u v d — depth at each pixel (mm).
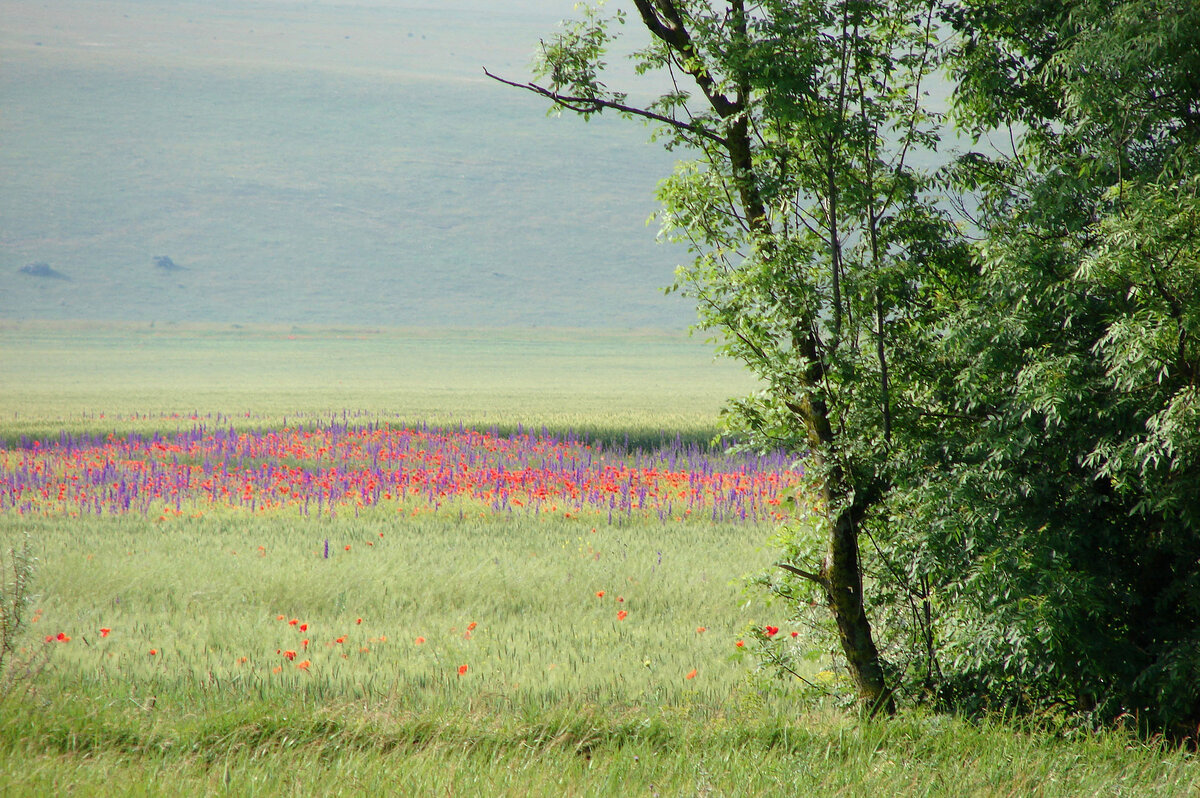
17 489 78062
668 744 29234
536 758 27297
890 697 31844
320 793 24094
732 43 29859
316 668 36594
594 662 38688
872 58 31688
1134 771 26375
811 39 29734
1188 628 29750
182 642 40031
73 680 33688
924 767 26906
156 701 30734
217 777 24891
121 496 74188
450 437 117562
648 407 187375
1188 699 28047
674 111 33031
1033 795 25641
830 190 30750
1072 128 30938
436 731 29312
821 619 35219
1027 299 29078
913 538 30766
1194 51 26672
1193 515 27375
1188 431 24672
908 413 32219
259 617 44062
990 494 29578
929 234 32031
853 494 31422
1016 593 28016
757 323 33031
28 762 24859
